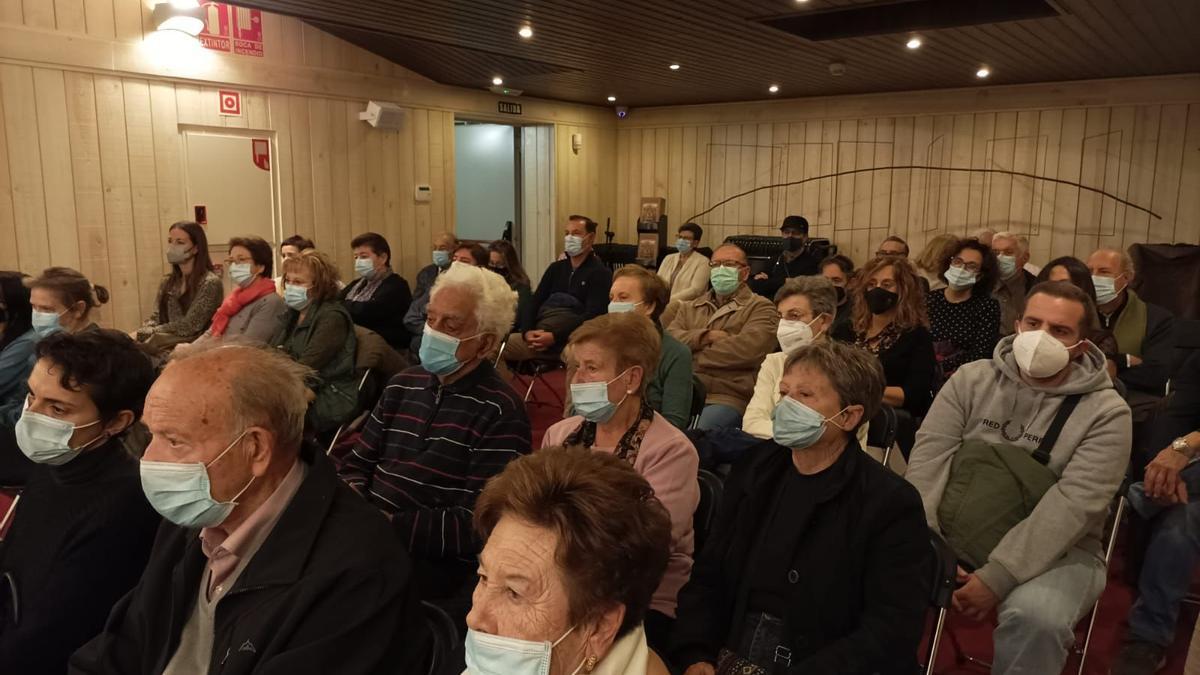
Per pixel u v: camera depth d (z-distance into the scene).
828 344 1.82
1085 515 2.09
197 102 5.66
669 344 3.12
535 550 1.00
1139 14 4.57
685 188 9.48
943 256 4.68
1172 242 6.93
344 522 1.39
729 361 3.77
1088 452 2.16
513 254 6.13
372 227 7.01
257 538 1.40
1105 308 3.75
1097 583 2.13
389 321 5.32
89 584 1.66
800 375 1.80
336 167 6.65
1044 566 2.09
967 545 2.21
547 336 4.96
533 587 1.00
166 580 1.48
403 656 1.36
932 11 4.94
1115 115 7.06
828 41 5.54
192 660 1.42
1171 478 2.35
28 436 1.68
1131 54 5.82
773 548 1.80
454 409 2.17
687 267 6.56
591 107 9.38
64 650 1.65
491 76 7.25
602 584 1.00
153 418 1.35
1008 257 4.76
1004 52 5.81
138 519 1.72
